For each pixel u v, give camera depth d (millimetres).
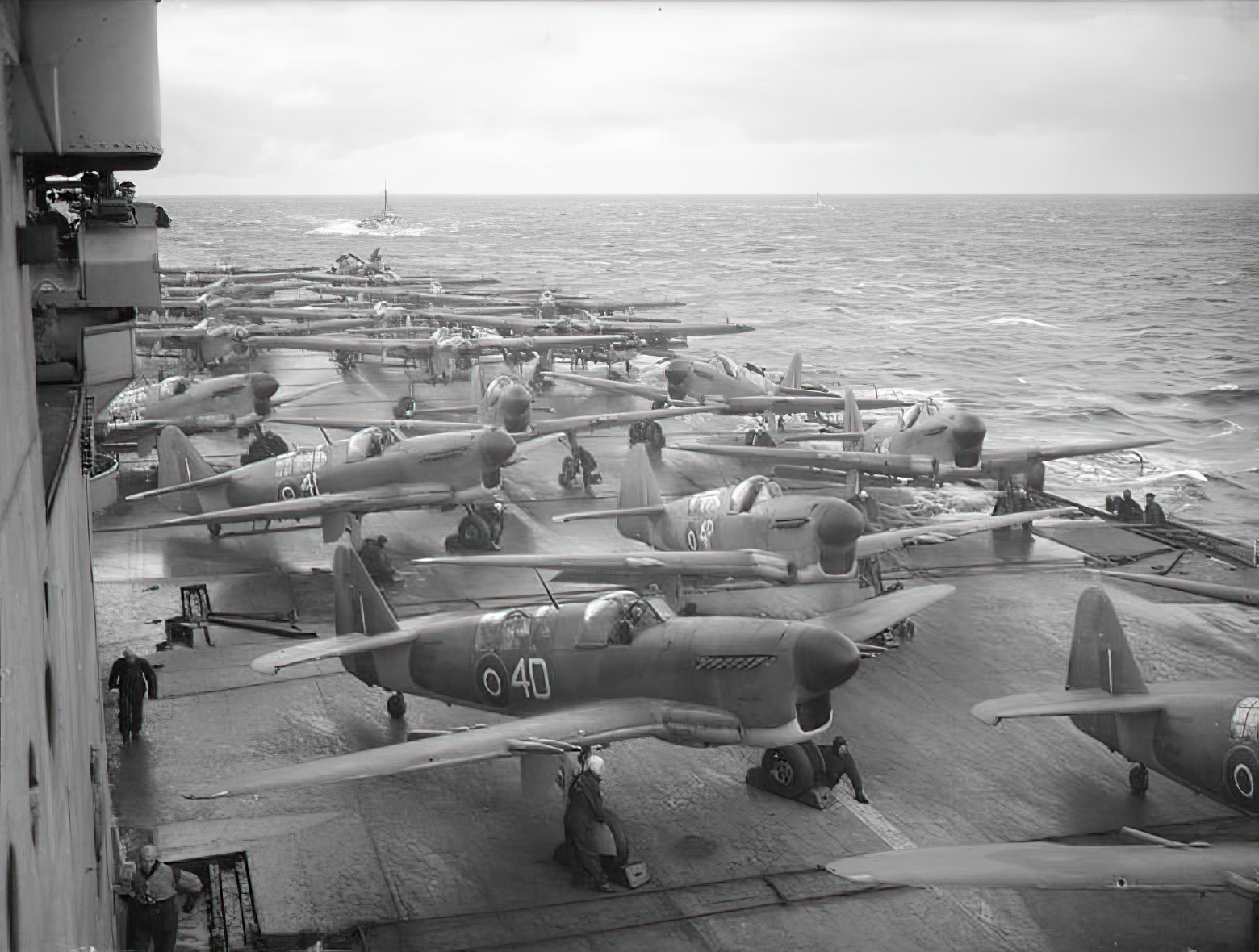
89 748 12719
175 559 30469
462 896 15156
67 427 11953
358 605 19469
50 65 8875
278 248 178250
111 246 11945
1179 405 58875
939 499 37406
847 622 20219
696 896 15133
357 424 38656
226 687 21922
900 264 153250
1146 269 140000
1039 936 14383
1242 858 13188
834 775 17703
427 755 15172
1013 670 23047
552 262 159875
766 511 24078
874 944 14133
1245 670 23094
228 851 16234
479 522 31156
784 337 84938
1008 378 67438
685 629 16875
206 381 40531
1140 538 32969
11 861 5887
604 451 44312
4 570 6191
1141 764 17344
